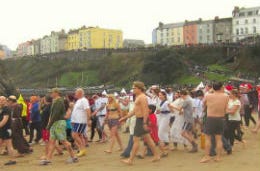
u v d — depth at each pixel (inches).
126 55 3991.1
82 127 541.3
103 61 4128.9
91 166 472.4
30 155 574.9
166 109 544.4
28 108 781.3
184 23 5856.3
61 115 490.9
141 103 462.9
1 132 540.1
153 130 525.0
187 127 554.6
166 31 6048.2
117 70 3831.2
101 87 3034.0
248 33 5036.9
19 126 569.0
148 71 3157.0
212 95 469.4
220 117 468.4
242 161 482.6
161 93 555.5
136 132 470.0
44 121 623.5
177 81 2940.5
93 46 6643.7
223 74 2802.7
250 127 863.1
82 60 4394.7
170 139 572.4
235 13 5187.0
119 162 494.3
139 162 490.3
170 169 443.5
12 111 565.9
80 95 542.6
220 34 4731.8
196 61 3435.0
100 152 587.2
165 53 3142.2
